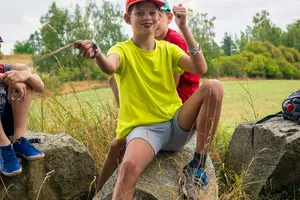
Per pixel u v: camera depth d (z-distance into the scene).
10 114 3.79
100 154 4.89
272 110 7.24
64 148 4.00
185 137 3.77
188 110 3.65
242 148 4.74
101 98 5.79
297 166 4.14
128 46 3.72
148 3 3.68
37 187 3.83
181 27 3.55
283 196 4.26
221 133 5.55
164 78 3.75
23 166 3.76
